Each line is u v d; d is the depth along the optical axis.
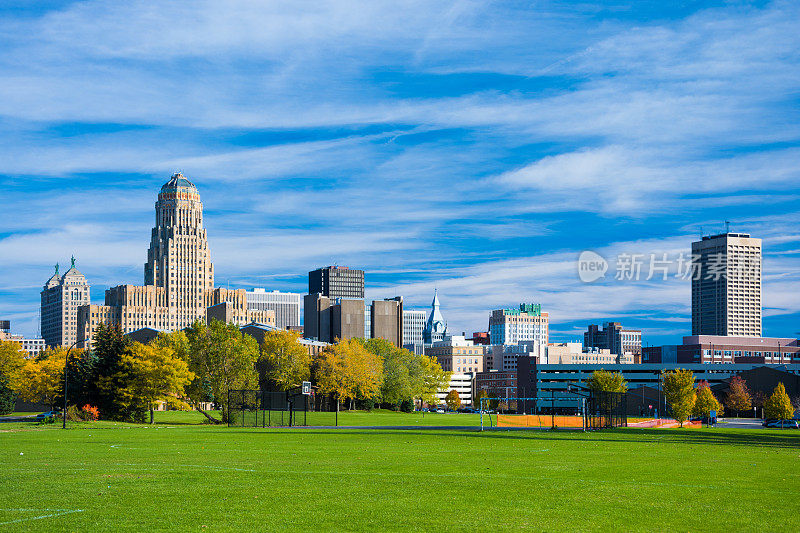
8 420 118.62
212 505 29.91
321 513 28.48
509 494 33.34
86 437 73.69
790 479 40.22
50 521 26.67
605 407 108.44
